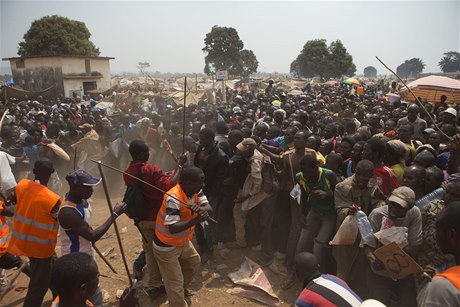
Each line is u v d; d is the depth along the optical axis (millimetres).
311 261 2885
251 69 91188
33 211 3754
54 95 33281
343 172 5578
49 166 4055
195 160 5715
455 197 3203
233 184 5699
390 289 3627
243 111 13430
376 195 4039
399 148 4730
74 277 2189
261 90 42875
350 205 4078
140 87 33844
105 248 6098
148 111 18516
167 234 3828
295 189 4812
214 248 5902
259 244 5988
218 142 6062
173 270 3938
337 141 7070
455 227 1919
